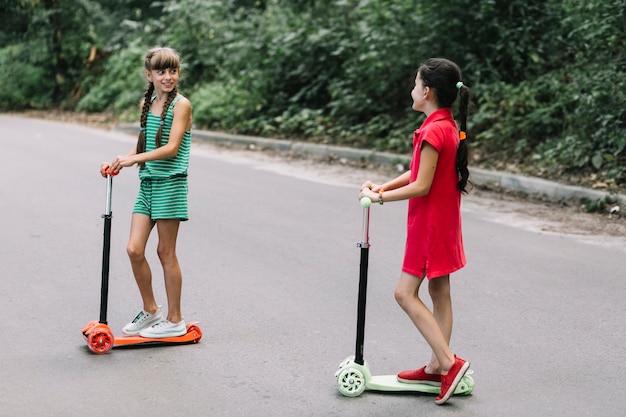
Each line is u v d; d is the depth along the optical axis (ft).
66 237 23.95
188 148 15.64
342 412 12.83
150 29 69.77
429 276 13.03
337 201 30.19
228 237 24.41
